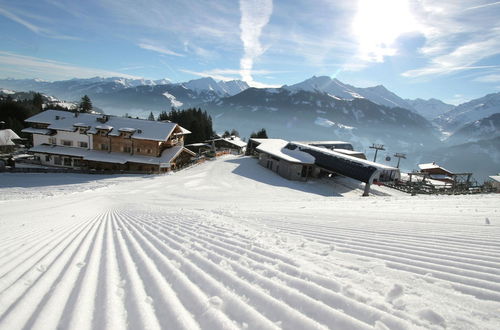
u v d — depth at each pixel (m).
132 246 4.89
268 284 2.78
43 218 9.25
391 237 4.87
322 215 8.38
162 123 41.41
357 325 1.99
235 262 3.58
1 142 46.59
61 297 2.64
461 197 12.39
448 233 4.99
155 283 2.94
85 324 2.12
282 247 4.41
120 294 2.70
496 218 6.32
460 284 2.65
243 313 2.24
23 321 2.19
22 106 68.31
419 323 1.99
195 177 32.00
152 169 37.03
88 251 4.57
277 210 10.66
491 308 2.18
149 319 2.19
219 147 74.56
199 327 2.07
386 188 31.16
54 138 40.66
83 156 37.22
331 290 2.58
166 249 4.50
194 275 3.16
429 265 3.25
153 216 10.06
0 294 2.73
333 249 4.23
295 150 40.59
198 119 80.94
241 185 28.86
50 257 4.18
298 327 2.02
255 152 58.69
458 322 1.99
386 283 2.77
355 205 11.41
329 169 33.31
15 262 3.88
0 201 15.31
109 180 28.91
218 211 11.17
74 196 18.98
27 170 31.77
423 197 13.44
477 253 3.63
